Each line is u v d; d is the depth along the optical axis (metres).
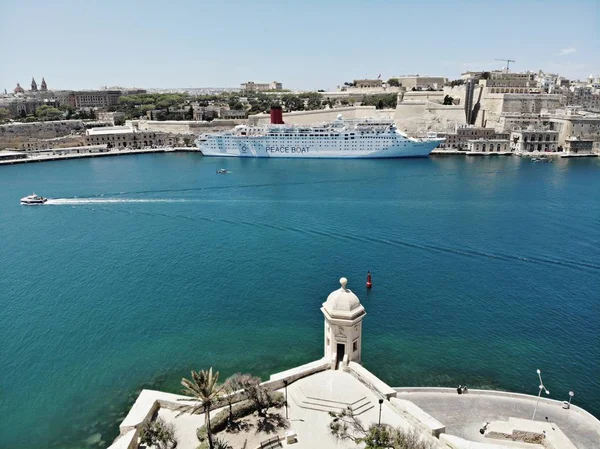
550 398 40.69
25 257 77.31
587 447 32.81
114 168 172.38
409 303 58.16
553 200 111.38
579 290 61.66
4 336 51.91
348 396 32.97
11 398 41.78
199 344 49.97
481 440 33.12
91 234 90.12
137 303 59.41
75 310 57.88
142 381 44.03
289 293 61.59
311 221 94.81
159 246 81.69
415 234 85.31
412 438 27.98
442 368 45.16
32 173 162.88
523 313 55.56
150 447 32.19
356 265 70.88
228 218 98.88
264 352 48.41
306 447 29.25
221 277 67.19
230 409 32.22
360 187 129.38
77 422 38.78
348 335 35.25
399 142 184.88
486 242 80.69
